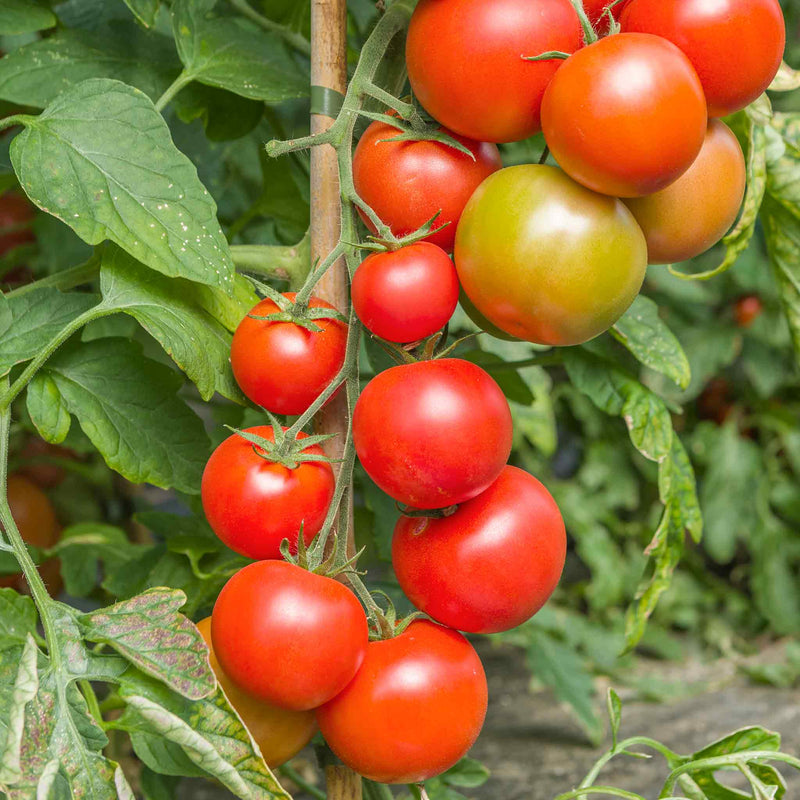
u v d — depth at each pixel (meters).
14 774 0.73
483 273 0.77
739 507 2.40
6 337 0.84
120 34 0.98
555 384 2.33
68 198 0.81
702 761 0.85
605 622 2.28
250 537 0.79
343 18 0.85
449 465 0.75
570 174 0.76
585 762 1.46
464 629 0.79
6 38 1.52
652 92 0.74
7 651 0.79
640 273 0.77
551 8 0.77
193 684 0.75
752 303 2.29
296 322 0.80
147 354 1.32
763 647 2.31
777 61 0.78
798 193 0.94
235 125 1.00
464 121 0.78
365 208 0.78
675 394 2.29
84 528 1.27
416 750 0.77
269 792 0.75
